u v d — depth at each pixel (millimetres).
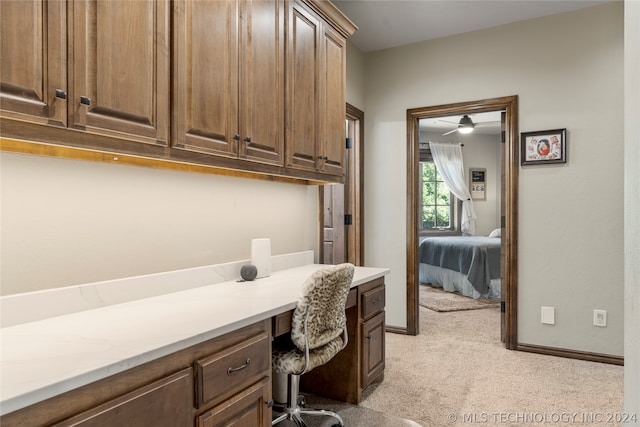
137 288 1684
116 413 973
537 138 3234
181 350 1165
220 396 1290
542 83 3238
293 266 2717
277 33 2070
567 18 3152
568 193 3139
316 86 2387
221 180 2195
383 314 2662
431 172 7641
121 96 1312
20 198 1346
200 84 1611
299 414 2010
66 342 1111
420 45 3695
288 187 2754
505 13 3178
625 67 897
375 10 3119
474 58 3484
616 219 2996
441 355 3182
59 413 873
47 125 1120
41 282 1397
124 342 1109
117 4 1304
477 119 6426
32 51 1084
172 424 1123
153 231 1809
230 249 2248
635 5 807
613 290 3006
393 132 3818
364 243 3924
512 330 3295
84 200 1535
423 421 2164
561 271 3160
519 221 3297
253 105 1900
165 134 1468
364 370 2402
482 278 5301
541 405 2330
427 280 6289
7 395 791
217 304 1599
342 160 2668
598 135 3051
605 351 3027
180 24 1528
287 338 2031
